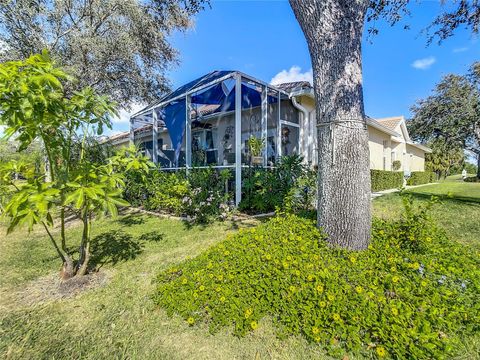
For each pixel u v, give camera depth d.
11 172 2.58
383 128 11.45
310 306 2.07
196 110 9.94
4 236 4.97
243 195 6.64
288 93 7.93
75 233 5.12
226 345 1.93
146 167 3.07
